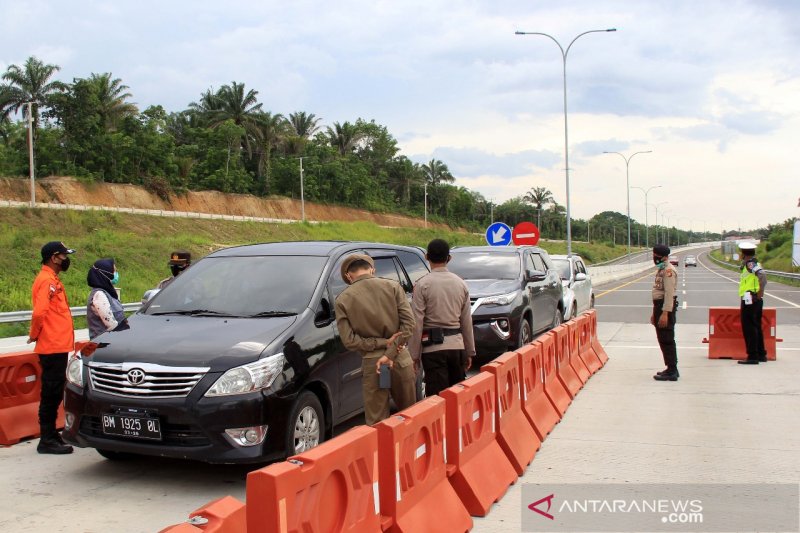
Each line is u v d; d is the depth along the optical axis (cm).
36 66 6706
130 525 471
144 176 7225
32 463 623
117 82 7662
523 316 1131
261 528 281
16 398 721
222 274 684
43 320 644
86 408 555
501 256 1238
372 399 547
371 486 359
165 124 9062
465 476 476
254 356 541
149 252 4762
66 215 5050
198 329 588
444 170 13350
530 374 686
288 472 287
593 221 18975
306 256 692
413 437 403
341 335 547
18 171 6184
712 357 1192
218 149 8544
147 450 531
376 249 775
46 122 6794
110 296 743
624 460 611
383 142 12525
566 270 1638
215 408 518
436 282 626
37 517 486
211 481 567
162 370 534
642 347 1360
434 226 12231
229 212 8125
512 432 596
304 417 573
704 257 14500
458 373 634
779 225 9238
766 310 1170
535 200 15950
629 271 5847
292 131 10556
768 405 819
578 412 796
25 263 3812
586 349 1066
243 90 9169
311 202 9562
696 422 742
